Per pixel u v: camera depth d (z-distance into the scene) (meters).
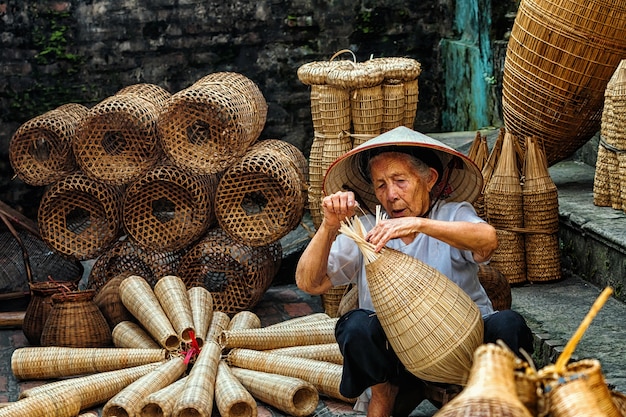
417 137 3.58
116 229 5.81
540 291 5.41
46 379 4.94
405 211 3.63
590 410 2.08
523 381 2.21
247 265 5.79
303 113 8.37
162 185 5.72
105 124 5.55
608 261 5.27
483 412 2.01
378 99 5.30
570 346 2.21
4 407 4.04
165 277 5.36
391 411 3.83
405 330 3.31
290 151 6.06
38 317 5.40
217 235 5.88
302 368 4.50
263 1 8.20
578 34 5.81
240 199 5.71
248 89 5.91
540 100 6.09
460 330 3.29
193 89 5.45
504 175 5.55
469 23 8.23
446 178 3.73
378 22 8.45
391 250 3.41
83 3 7.97
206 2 8.13
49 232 5.81
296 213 5.68
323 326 4.92
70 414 4.19
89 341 5.19
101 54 8.06
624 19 5.74
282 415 4.36
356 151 3.53
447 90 8.62
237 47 8.24
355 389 3.69
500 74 7.62
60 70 8.01
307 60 8.34
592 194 6.18
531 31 5.97
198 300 5.27
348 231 3.43
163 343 4.79
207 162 5.53
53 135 5.73
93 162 5.59
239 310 5.84
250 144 5.84
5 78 7.90
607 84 5.71
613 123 5.57
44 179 5.73
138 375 4.60
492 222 5.59
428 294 3.31
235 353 4.68
